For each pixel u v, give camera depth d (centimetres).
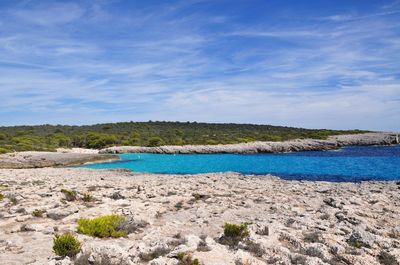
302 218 2047
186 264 1120
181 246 1285
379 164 7488
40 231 1727
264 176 5100
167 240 1402
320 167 7119
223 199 2886
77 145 14125
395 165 7225
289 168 7050
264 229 1658
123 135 16262
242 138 15125
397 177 5384
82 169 6644
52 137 15338
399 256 1404
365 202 2686
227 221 2014
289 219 1997
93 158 8919
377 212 2339
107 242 1524
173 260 1143
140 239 1609
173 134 17350
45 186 3641
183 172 6725
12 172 5812
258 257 1292
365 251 1462
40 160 8219
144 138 15425
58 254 1269
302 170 6625
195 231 1748
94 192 3156
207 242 1389
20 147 11000
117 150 12012
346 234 1730
